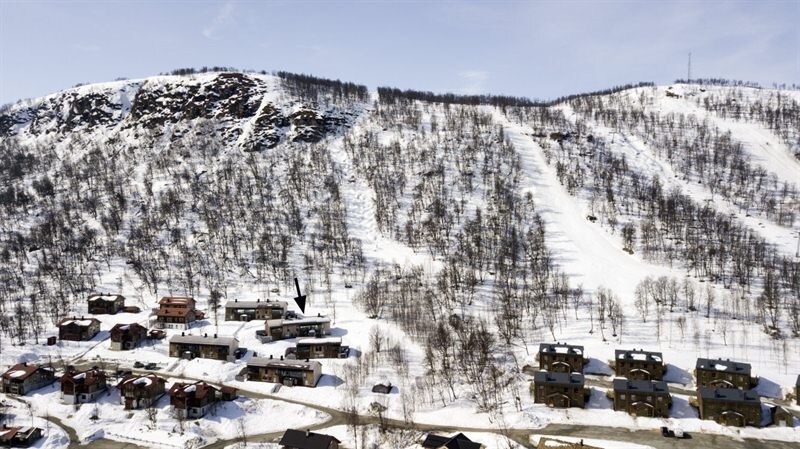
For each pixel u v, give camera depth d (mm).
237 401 130625
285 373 142000
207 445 113688
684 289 188125
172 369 152125
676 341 155375
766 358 145250
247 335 174125
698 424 116688
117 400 131125
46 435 115188
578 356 142625
